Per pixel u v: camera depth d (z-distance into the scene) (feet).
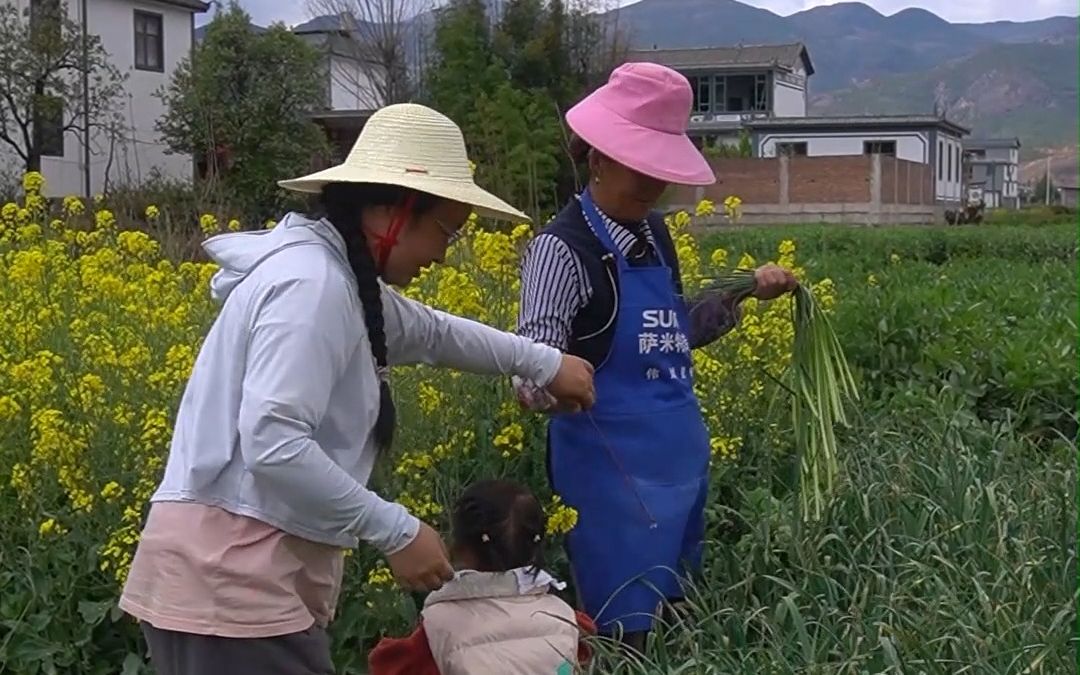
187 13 125.80
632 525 13.32
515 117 52.49
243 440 9.41
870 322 24.88
